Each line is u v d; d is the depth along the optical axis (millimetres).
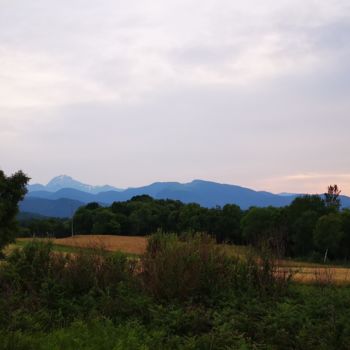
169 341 7762
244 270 11281
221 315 9055
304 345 7723
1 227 43969
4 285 10688
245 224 92562
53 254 11875
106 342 7301
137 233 114938
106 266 11344
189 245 11609
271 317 8648
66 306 9758
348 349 7566
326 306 9383
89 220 115688
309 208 89188
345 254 80000
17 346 6969
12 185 46000
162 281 10461
